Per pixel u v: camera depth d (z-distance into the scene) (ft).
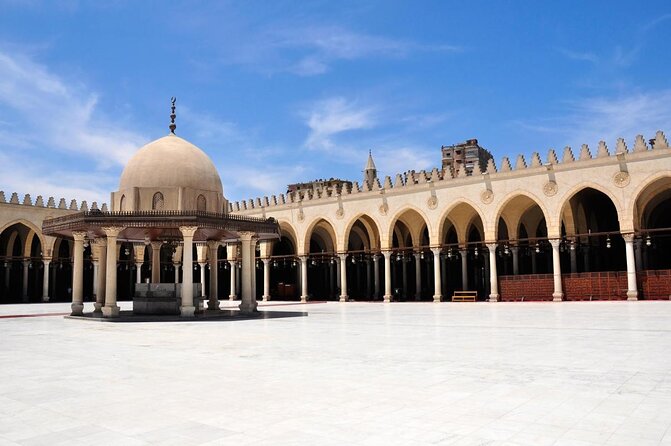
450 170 144.46
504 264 172.24
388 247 152.35
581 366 33.12
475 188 138.72
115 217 85.61
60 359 39.19
